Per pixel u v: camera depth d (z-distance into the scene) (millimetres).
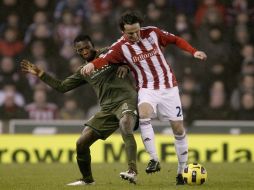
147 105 25484
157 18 54469
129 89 26250
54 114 51219
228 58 54000
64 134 45781
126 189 24688
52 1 57406
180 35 54094
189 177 25875
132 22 24984
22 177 30922
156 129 45938
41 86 51656
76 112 50875
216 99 49906
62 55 54656
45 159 44344
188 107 48969
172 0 56156
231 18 56438
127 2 56375
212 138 43812
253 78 51969
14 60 54344
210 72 52875
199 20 55438
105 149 43594
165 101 25844
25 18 57125
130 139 25281
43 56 54625
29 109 51250
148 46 25641
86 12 56750
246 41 55156
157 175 31188
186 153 26453
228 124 46281
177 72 52750
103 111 26344
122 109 25844
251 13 56906
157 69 25750
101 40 54219
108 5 57094
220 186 25844
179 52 53438
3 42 55156
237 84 52281
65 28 55438
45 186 26438
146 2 56812
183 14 55375
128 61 25875
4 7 57562
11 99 51500
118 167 36969
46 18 56219
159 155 43250
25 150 44438
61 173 33188
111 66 26266
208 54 53719
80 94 51656
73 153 44312
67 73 53844
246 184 26922
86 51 26297
